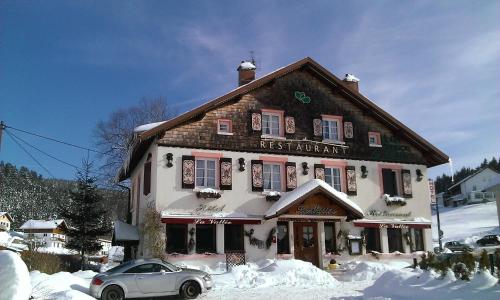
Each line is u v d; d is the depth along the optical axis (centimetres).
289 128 2505
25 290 1072
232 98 2384
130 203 3186
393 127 2744
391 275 1476
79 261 2973
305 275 1959
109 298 1489
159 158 2214
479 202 9031
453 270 1320
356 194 2573
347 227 2502
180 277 1560
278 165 2456
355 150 2636
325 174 2555
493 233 5784
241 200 2311
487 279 1198
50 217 8119
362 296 1424
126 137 4106
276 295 1600
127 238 2345
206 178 2294
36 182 9806
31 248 2195
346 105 2689
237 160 2355
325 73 2605
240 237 2291
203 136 2314
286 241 2375
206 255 2186
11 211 8719
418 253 2612
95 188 3139
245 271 1998
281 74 2514
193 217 2170
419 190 2738
